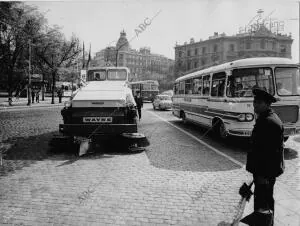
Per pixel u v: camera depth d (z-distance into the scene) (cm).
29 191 509
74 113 830
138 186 539
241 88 845
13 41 2992
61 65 3709
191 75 1309
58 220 402
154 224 394
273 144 335
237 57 6738
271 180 353
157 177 595
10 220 402
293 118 809
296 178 593
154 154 809
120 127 805
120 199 477
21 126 1373
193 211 434
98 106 821
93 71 1140
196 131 1270
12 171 631
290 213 422
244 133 817
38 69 3747
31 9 2958
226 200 475
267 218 331
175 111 1633
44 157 762
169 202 466
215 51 7200
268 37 6406
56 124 1460
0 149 854
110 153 817
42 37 3177
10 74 3039
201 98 1151
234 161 728
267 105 346
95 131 808
